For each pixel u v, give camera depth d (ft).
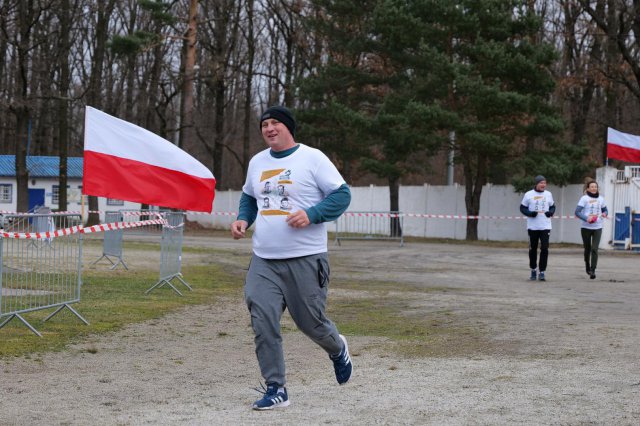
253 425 17.54
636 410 18.38
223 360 26.25
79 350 27.66
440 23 108.68
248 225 19.99
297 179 18.99
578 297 43.75
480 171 111.34
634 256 80.07
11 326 32.01
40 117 189.26
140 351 27.76
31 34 146.00
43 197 185.68
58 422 18.02
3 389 21.54
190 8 126.82
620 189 90.94
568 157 104.27
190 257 72.84
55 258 33.78
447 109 109.19
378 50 123.85
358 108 130.41
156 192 33.01
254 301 19.01
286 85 157.28
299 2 145.69
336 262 70.13
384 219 115.65
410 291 47.39
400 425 17.43
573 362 24.38
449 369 23.94
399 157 114.52
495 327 32.50
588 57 127.34
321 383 22.35
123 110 190.39
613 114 125.90
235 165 223.71
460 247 93.71
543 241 53.93
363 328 33.17
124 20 168.66
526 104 100.32
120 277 51.67
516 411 18.51
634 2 108.78
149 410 19.19
